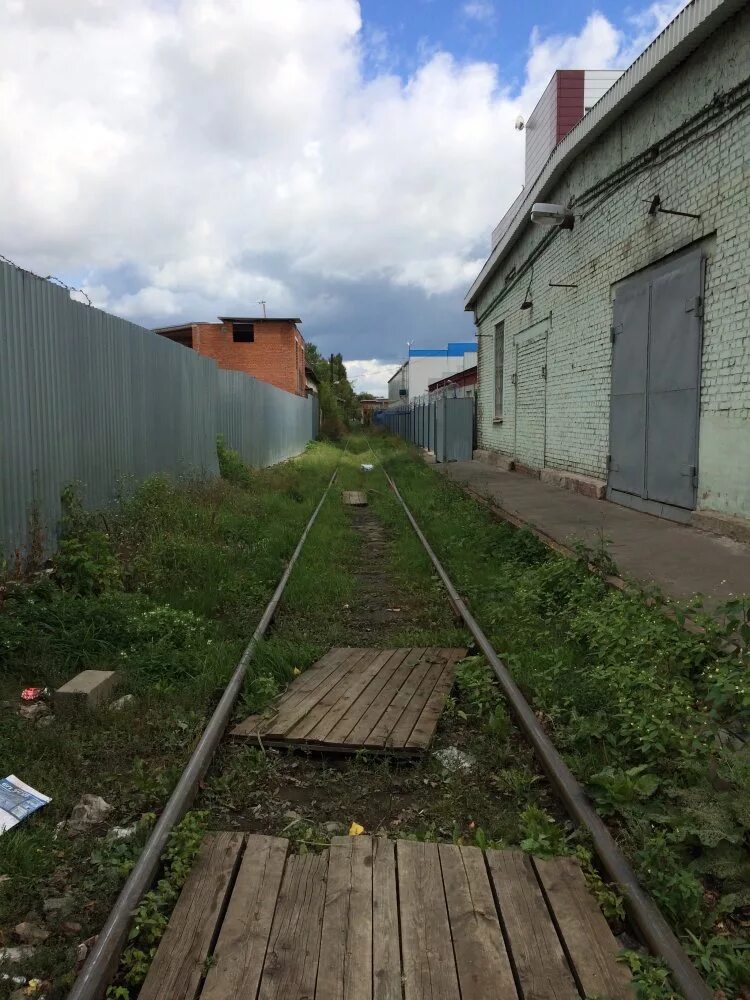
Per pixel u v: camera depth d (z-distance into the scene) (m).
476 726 4.02
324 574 7.56
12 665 4.41
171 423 10.61
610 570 6.01
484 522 9.92
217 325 32.16
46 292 6.41
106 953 2.13
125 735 3.77
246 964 2.14
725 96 7.11
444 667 4.84
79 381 7.14
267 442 20.50
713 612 4.43
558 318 13.05
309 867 2.62
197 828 2.80
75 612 5.00
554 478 13.13
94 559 6.02
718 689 3.50
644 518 8.89
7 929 2.40
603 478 10.91
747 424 7.02
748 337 6.97
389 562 8.70
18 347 5.88
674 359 8.45
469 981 2.08
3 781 3.21
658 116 8.59
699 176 7.77
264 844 2.75
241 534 8.83
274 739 3.76
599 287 10.84
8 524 5.67
